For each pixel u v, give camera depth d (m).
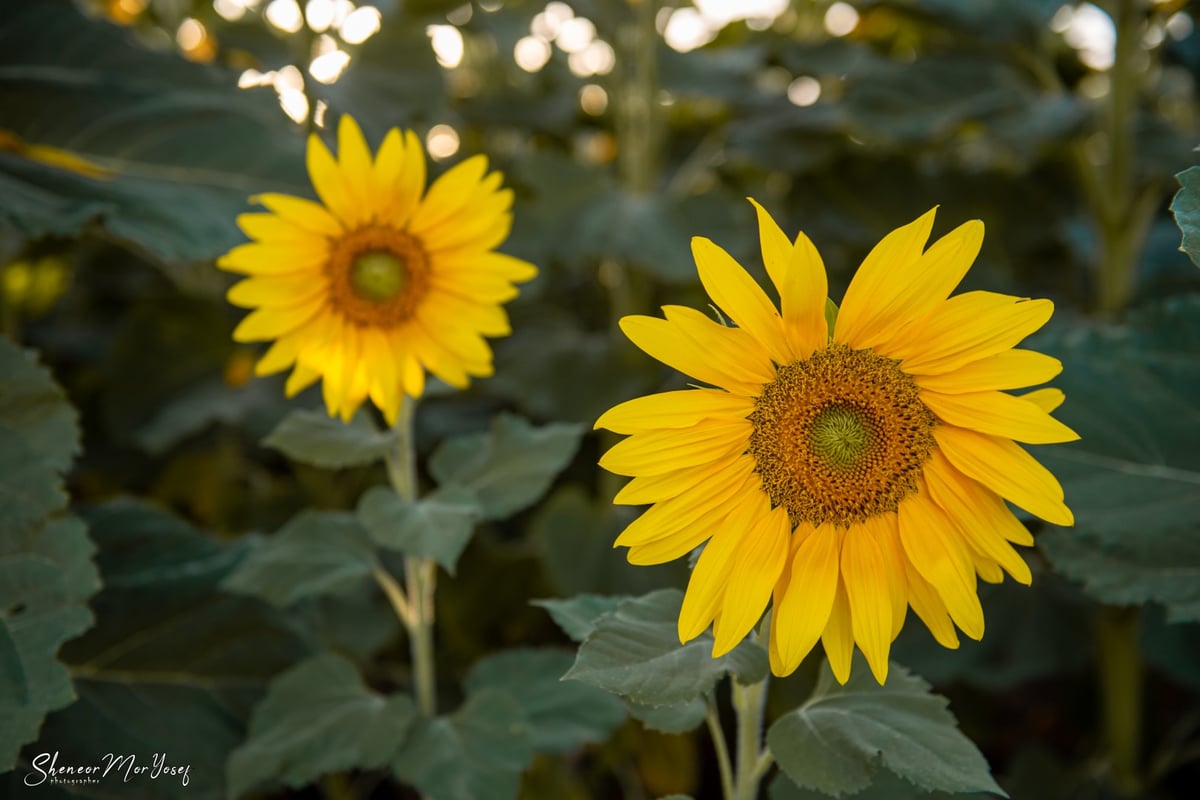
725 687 0.88
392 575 0.90
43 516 0.66
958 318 0.52
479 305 0.68
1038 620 0.88
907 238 0.52
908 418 0.53
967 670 0.85
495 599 0.94
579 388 0.99
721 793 0.91
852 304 0.53
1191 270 1.01
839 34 1.30
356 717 0.67
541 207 0.99
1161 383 0.73
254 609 0.76
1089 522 0.69
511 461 0.71
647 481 0.53
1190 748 0.88
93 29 0.82
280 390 1.00
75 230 0.69
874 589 0.53
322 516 0.71
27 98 0.78
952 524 0.53
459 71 1.33
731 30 1.26
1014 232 1.10
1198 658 0.86
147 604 0.75
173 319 1.02
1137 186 1.00
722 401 0.53
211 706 0.74
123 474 1.02
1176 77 1.25
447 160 1.10
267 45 0.96
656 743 0.86
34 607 0.64
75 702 0.71
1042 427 0.52
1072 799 0.86
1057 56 1.11
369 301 0.67
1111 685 0.87
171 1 1.04
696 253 0.52
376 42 0.96
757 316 0.52
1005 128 0.96
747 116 1.11
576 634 0.58
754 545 0.53
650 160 1.05
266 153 0.81
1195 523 0.68
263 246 0.66
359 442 0.68
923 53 1.09
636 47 1.06
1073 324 0.94
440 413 1.05
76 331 1.17
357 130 0.67
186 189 0.77
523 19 1.10
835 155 1.11
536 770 0.82
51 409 0.67
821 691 0.58
